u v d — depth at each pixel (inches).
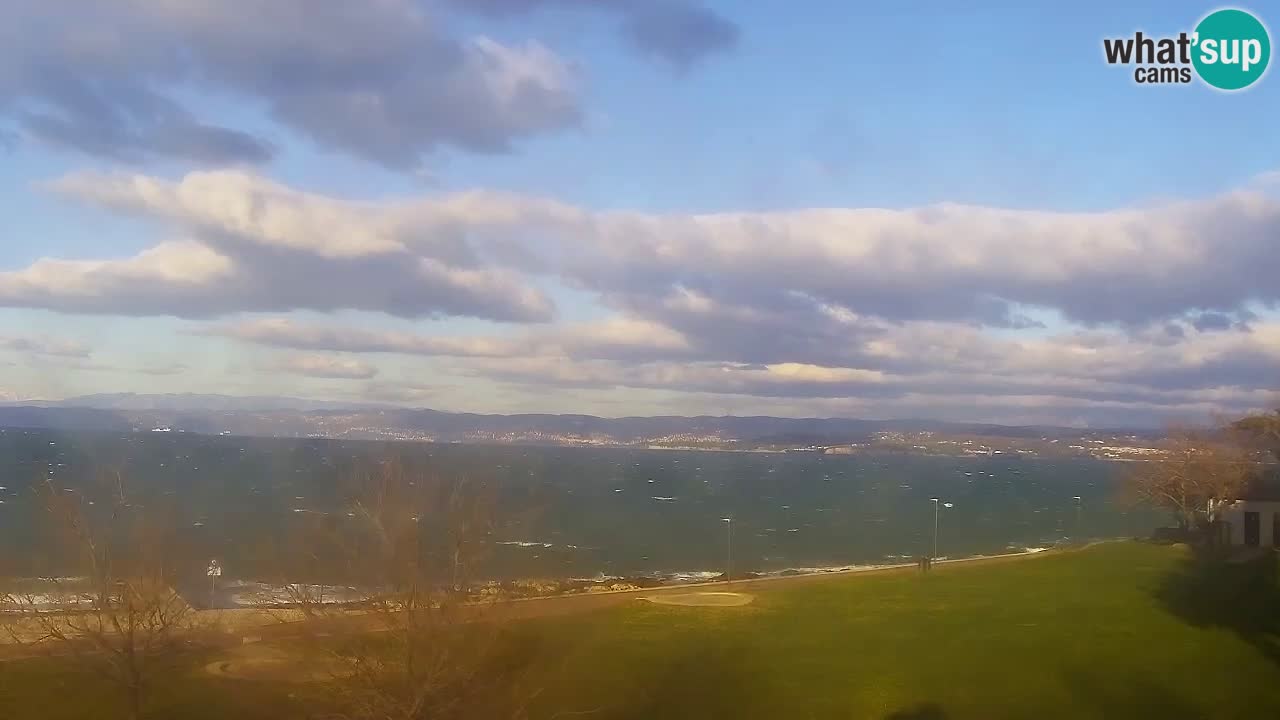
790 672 1544.0
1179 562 2576.3
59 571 1737.2
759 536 5428.2
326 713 1026.1
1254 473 2908.5
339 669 1026.1
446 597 861.8
